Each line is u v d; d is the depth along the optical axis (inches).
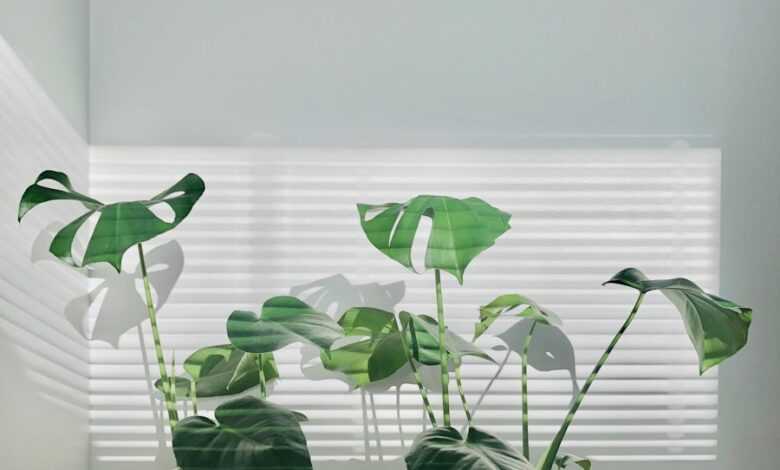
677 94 61.4
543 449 60.7
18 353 47.7
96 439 60.3
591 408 60.9
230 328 47.9
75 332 57.3
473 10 61.4
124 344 60.3
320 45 61.1
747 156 61.2
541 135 61.2
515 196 61.2
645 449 60.8
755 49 61.4
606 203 61.1
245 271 60.8
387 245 46.6
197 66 60.7
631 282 48.4
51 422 52.6
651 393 60.9
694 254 61.1
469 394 60.7
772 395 60.8
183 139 60.7
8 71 46.5
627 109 61.4
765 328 60.9
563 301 61.1
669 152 61.2
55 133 53.7
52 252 47.4
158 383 57.9
